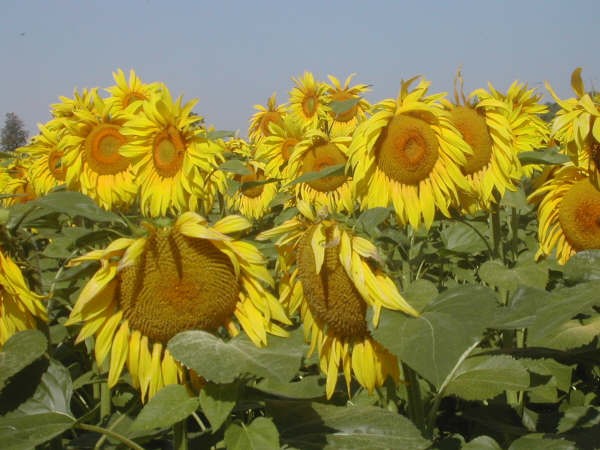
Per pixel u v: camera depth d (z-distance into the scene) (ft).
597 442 3.79
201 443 3.85
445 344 3.07
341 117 9.57
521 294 3.52
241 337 3.33
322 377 4.22
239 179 9.80
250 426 3.18
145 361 3.47
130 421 4.02
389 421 3.40
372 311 3.34
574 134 4.52
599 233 4.75
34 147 8.70
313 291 3.64
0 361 3.41
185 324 3.41
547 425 4.38
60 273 4.56
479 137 5.23
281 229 3.72
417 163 5.02
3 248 3.80
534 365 4.39
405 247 5.54
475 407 4.66
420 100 5.16
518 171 5.27
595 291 3.30
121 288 3.45
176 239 3.41
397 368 3.75
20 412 3.52
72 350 5.00
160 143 6.67
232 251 3.38
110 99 8.18
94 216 3.75
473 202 5.29
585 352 4.23
